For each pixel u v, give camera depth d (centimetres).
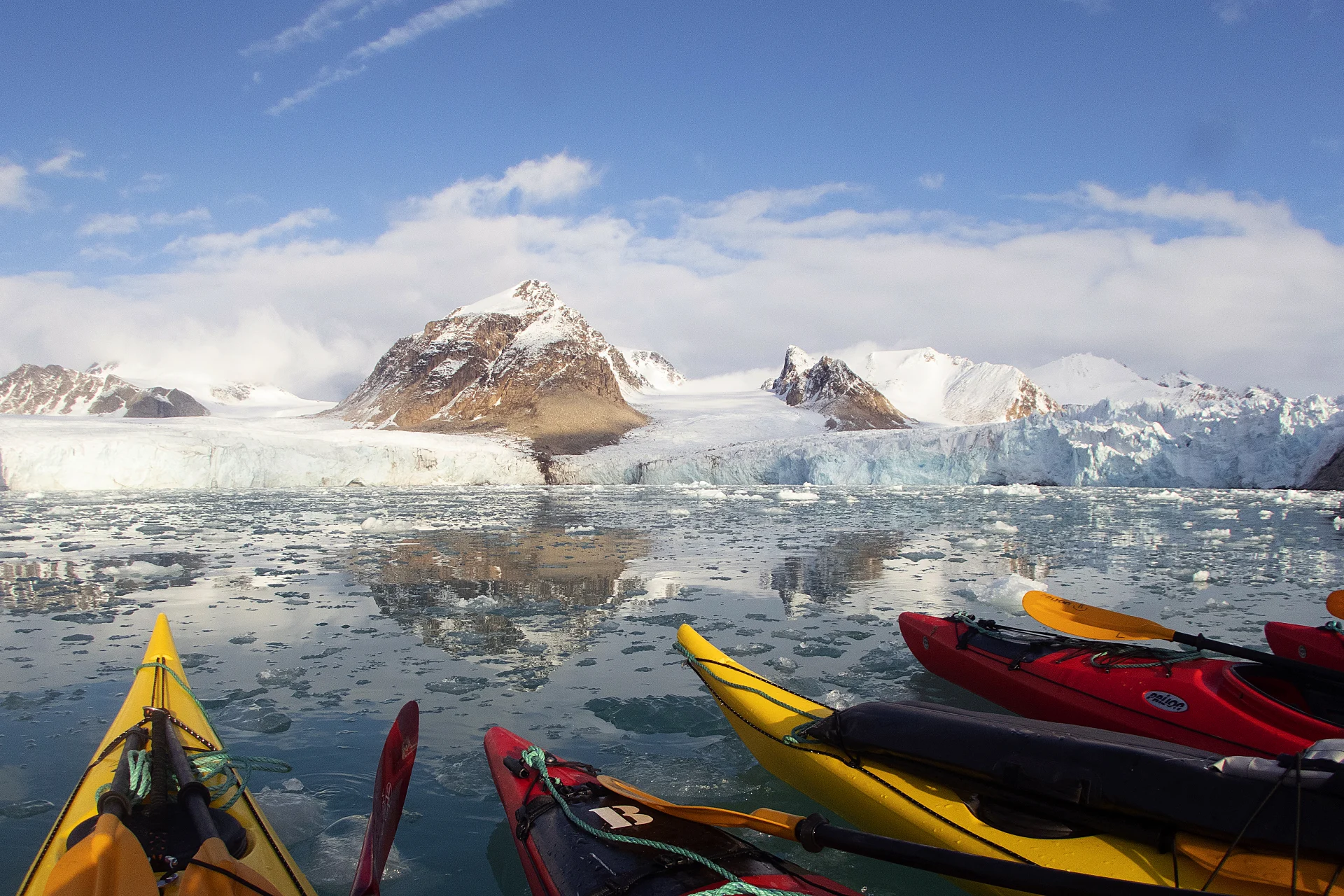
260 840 256
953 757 291
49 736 418
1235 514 2177
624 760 387
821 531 1625
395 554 1191
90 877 166
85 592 858
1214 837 230
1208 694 359
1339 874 208
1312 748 229
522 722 441
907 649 607
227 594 845
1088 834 254
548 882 229
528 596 831
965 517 2058
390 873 290
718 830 247
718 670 421
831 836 221
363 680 523
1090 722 383
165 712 338
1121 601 826
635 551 1248
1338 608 551
